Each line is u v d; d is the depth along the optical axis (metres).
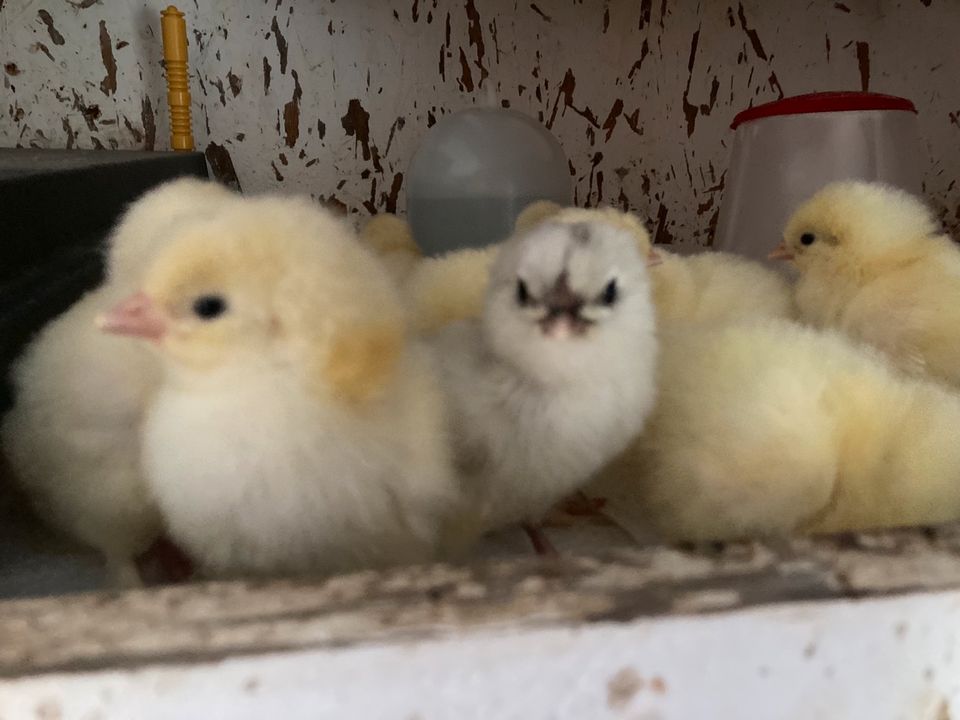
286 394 0.13
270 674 0.08
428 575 0.09
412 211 0.35
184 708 0.08
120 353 0.15
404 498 0.14
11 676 0.08
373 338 0.13
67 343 0.16
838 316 0.24
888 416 0.16
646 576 0.09
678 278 0.24
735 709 0.09
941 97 0.41
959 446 0.15
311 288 0.13
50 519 0.15
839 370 0.17
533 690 0.09
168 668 0.08
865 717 0.09
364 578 0.09
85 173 0.22
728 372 0.17
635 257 0.17
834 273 0.24
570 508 0.17
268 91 0.39
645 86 0.40
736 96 0.41
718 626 0.09
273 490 0.13
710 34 0.40
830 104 0.33
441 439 0.15
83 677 0.08
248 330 0.13
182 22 0.37
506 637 0.08
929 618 0.09
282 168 0.40
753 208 0.35
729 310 0.24
